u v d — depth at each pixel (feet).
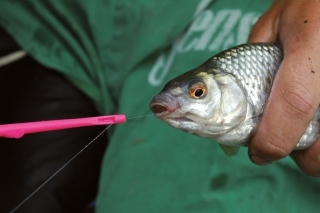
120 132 1.82
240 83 1.22
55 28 2.02
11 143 1.88
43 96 1.97
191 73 1.22
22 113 1.93
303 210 1.57
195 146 1.69
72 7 2.01
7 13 2.04
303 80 1.18
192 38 1.86
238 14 1.84
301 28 1.24
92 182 1.90
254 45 1.25
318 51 1.20
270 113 1.21
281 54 1.26
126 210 1.63
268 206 1.57
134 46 1.90
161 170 1.67
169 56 1.88
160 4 1.89
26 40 2.00
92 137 1.94
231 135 1.24
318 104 1.20
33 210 1.76
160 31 1.86
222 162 1.64
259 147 1.23
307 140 1.29
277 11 1.37
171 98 1.20
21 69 2.01
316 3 1.26
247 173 1.62
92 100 2.00
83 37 2.00
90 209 1.88
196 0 1.88
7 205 1.77
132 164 1.71
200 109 1.20
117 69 1.94
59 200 1.81
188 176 1.64
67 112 1.96
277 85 1.20
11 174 1.82
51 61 1.98
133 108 1.84
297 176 1.61
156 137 1.74
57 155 1.87
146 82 1.86
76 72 1.99
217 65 1.23
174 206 1.60
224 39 1.82
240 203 1.58
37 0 2.03
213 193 1.59
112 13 1.95
